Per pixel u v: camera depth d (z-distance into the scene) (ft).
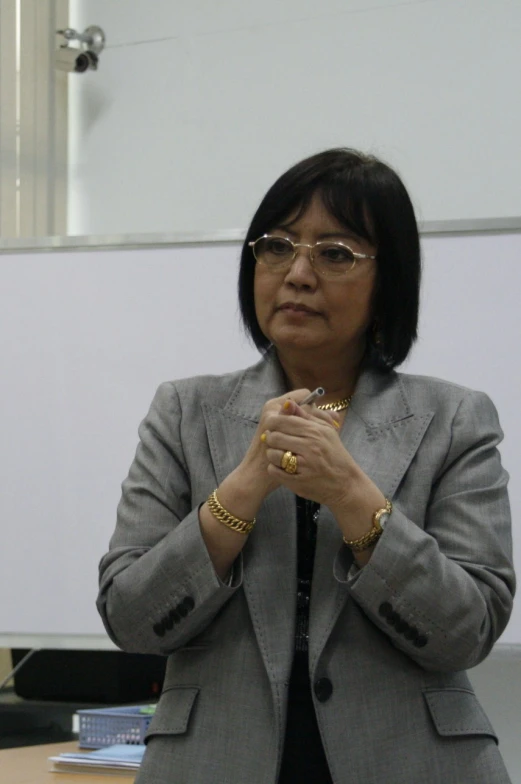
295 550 7.99
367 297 8.55
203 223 23.58
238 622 7.89
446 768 7.48
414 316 8.87
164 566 7.68
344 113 22.61
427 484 8.14
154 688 18.02
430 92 21.91
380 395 8.73
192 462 8.45
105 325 17.08
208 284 16.85
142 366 16.89
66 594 16.51
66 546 16.62
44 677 17.97
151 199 24.09
